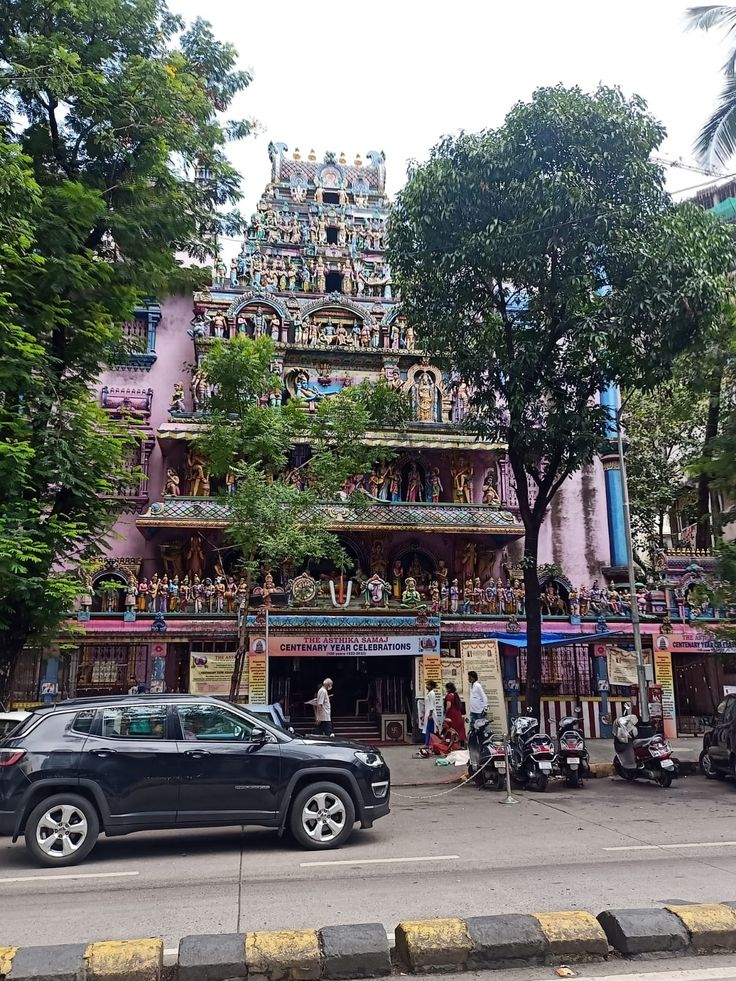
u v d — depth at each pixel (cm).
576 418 1473
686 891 665
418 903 638
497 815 1095
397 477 2494
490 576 2486
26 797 816
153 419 2498
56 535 1096
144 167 1251
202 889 702
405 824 1029
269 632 2020
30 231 1031
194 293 2519
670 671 2197
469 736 1474
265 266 2658
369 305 2672
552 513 2652
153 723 871
